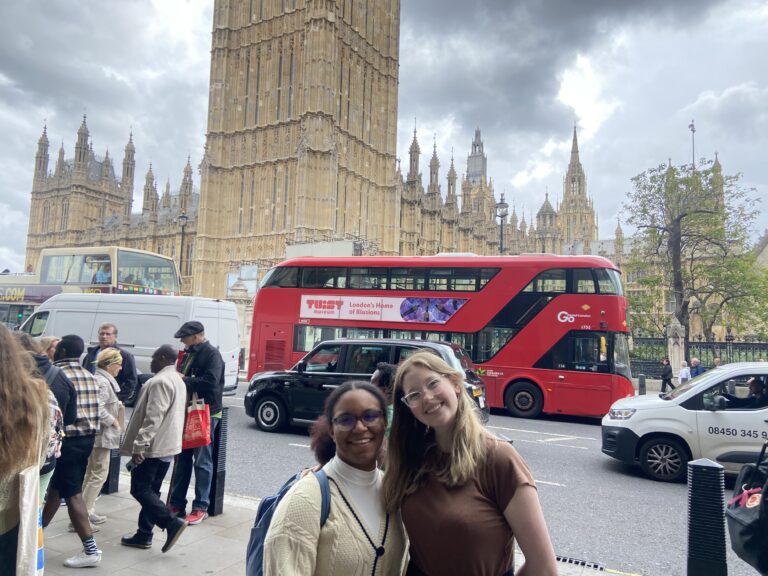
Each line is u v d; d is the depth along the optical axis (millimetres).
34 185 95375
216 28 51969
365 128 52594
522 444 12359
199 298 17062
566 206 128000
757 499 3908
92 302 17688
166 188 81250
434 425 2498
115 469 7539
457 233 70062
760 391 9289
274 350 18156
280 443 11344
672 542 6504
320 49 46031
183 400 5793
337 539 2344
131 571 5031
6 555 2791
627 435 9695
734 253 31516
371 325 17500
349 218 49125
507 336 16750
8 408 2814
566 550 6191
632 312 31047
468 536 2357
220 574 5008
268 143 49031
